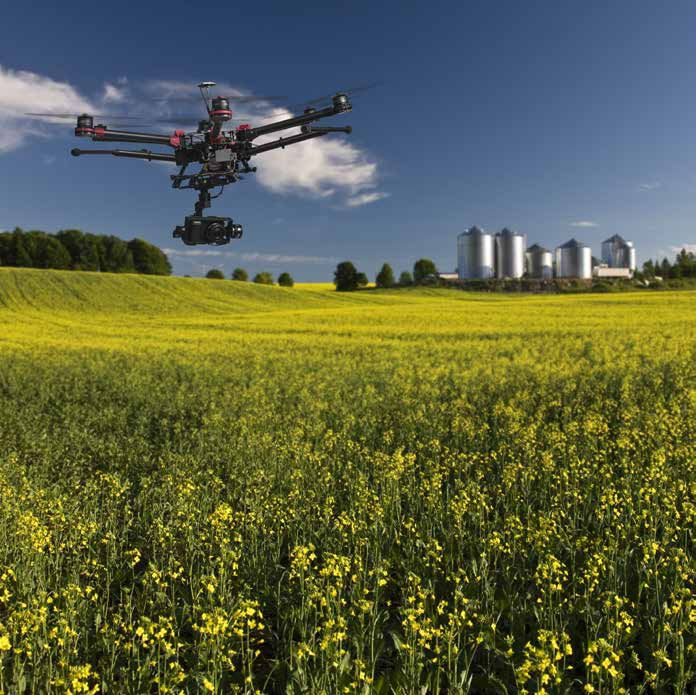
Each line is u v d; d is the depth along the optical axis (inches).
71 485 383.2
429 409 590.6
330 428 538.3
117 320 2322.8
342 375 823.7
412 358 1002.1
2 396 735.1
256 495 331.6
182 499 321.1
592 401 626.8
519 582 253.0
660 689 184.1
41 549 249.6
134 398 690.8
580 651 210.1
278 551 280.8
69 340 1398.9
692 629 204.7
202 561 278.7
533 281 4746.6
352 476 380.5
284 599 243.4
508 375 775.7
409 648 186.9
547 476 349.7
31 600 214.5
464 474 386.9
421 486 334.0
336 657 181.9
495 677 199.2
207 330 1681.8
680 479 320.8
